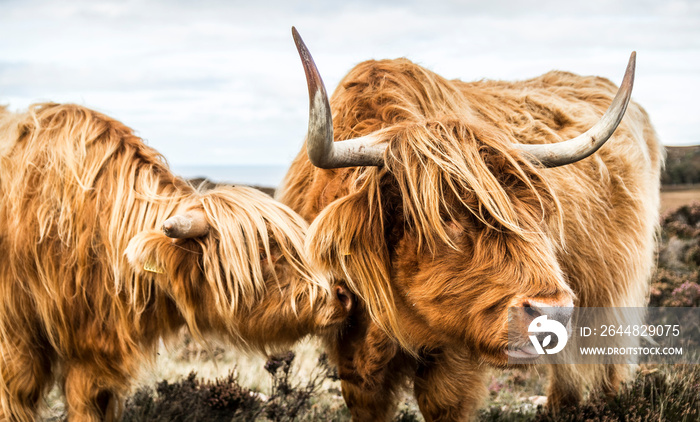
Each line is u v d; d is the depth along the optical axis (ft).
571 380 15.31
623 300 15.17
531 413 15.71
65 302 12.24
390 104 11.85
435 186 8.93
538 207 9.06
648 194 16.31
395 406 13.20
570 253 13.10
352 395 12.87
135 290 11.88
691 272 25.25
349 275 10.13
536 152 9.95
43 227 12.05
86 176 12.37
